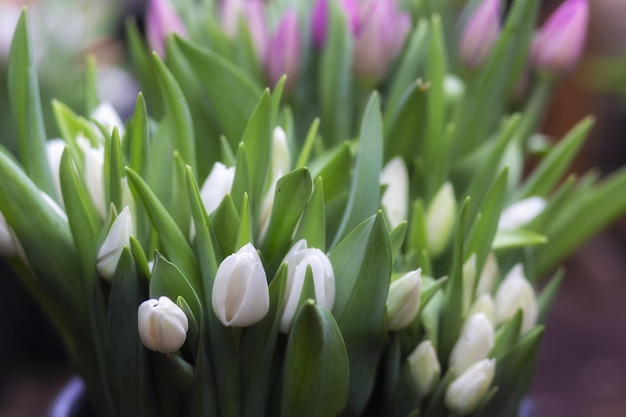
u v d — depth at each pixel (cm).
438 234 84
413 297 75
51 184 81
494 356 80
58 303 81
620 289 229
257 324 75
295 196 74
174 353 74
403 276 75
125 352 77
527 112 98
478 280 81
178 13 99
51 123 182
